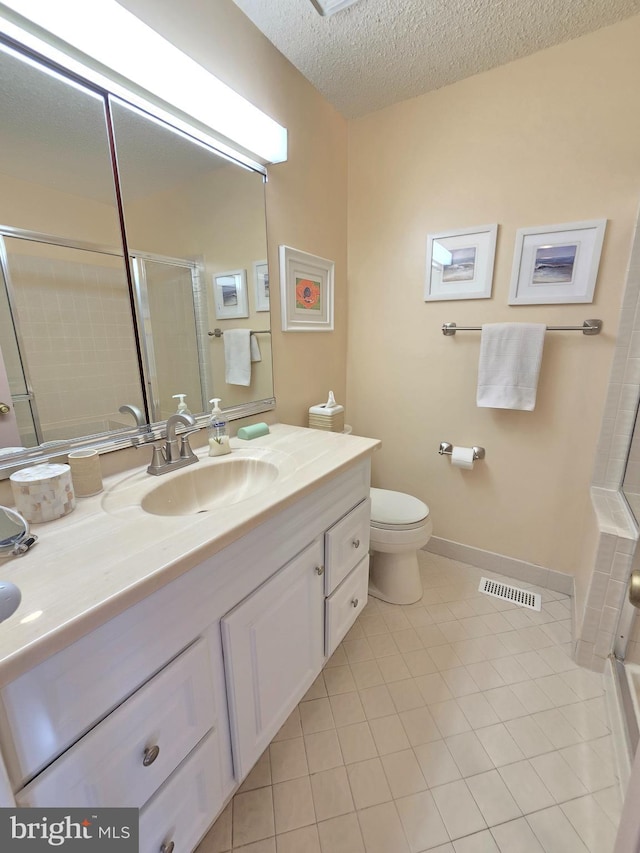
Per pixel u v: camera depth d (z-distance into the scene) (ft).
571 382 5.26
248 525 2.59
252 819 3.11
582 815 3.13
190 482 3.59
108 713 1.93
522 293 5.31
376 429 7.11
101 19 2.71
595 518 4.58
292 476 3.39
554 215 4.96
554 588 5.94
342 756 3.58
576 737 3.75
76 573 1.98
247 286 4.78
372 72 5.03
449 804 3.21
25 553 2.18
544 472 5.70
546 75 4.69
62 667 1.70
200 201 4.05
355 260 6.68
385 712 4.00
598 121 4.54
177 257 3.91
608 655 4.42
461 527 6.58
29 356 2.87
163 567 2.03
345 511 4.13
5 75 2.56
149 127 3.47
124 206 3.38
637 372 4.73
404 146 5.82
